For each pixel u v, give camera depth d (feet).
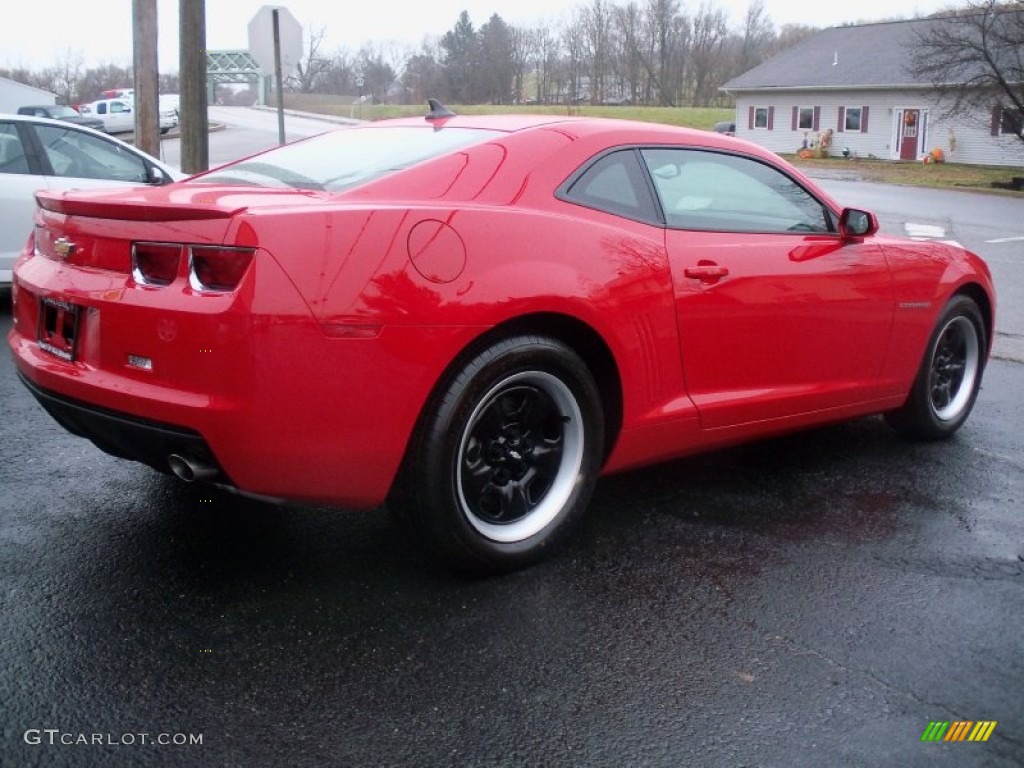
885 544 12.71
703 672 9.52
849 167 130.41
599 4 268.41
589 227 11.43
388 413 9.81
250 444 9.42
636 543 12.40
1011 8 111.86
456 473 10.46
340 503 10.11
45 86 271.49
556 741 8.36
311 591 10.76
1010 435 17.88
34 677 8.94
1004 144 129.90
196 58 38.93
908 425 16.74
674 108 245.45
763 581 11.50
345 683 9.05
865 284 14.64
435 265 9.99
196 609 10.28
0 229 24.62
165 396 9.57
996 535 13.17
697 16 264.11
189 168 39.75
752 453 16.26
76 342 10.49
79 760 7.83
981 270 17.11
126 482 13.79
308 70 287.48
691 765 8.13
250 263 9.25
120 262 10.13
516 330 10.78
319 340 9.39
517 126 12.20
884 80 140.56
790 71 156.35
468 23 277.85
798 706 9.02
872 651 10.06
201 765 7.84
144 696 8.73
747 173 13.69
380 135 12.90
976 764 8.29
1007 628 10.66
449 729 8.45
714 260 12.59
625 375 11.76
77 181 25.72
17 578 10.82
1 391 18.13
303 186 11.29
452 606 10.56
